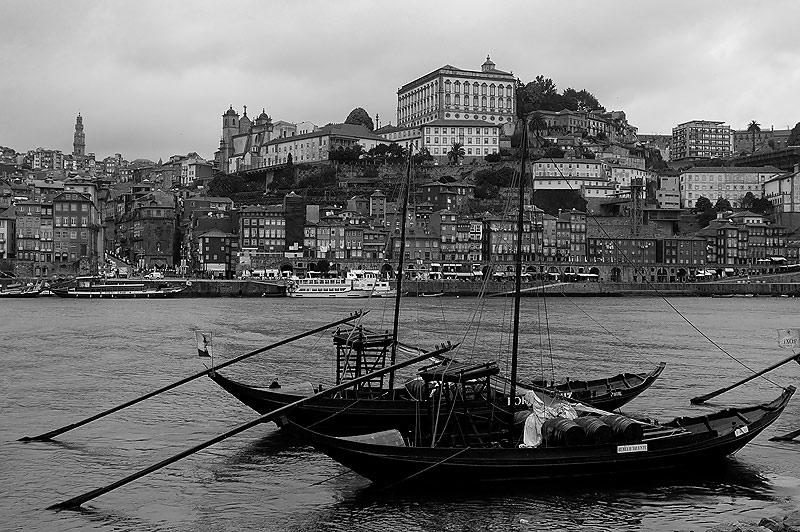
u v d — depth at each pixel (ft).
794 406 234.79
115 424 208.13
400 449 146.30
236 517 141.49
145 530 136.26
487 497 149.07
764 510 144.46
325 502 148.36
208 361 323.16
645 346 390.01
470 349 367.25
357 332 213.46
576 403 181.98
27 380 275.18
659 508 144.97
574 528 135.95
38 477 163.84
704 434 161.38
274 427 204.33
